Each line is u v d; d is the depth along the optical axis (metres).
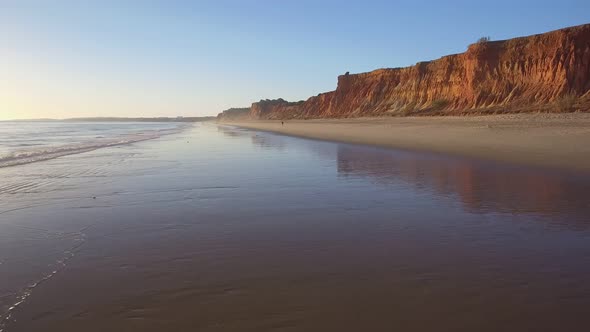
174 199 10.40
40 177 14.91
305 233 7.02
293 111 158.38
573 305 4.03
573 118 36.78
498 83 66.81
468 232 6.80
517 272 4.95
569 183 11.06
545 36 63.47
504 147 20.73
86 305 4.28
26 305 4.30
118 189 12.05
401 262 5.43
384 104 97.50
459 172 13.75
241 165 17.70
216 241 6.62
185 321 3.91
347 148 26.08
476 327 3.64
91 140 44.09
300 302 4.26
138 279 4.99
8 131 79.44
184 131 76.56
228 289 4.64
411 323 3.75
